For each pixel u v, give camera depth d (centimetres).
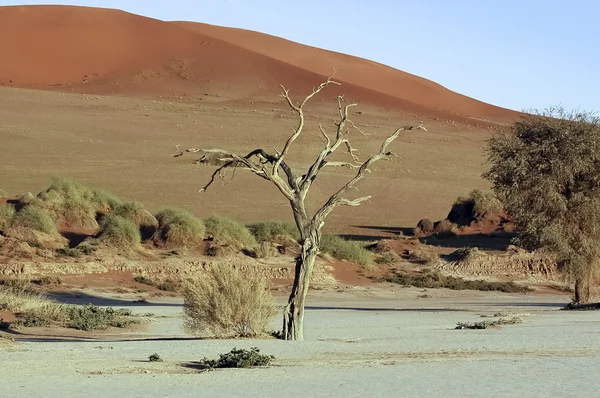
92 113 12425
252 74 16375
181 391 1362
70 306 3125
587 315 3062
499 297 4681
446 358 1778
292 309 2219
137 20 18200
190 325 2377
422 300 4422
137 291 4197
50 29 17238
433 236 6819
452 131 13912
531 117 3794
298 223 2206
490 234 6694
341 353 1911
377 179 9550
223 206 7725
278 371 1602
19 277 4019
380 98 16100
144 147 10506
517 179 3659
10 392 1357
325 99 15350
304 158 10356
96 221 5428
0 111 11781
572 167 3588
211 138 11256
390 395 1295
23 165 8856
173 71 16350
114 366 1689
